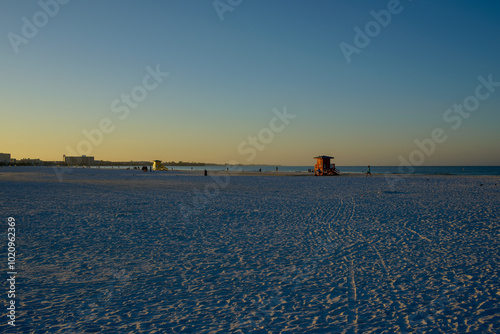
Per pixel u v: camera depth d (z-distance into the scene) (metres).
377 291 5.52
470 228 10.59
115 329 4.24
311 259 7.34
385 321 4.47
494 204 16.47
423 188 26.81
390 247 8.32
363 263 7.03
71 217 12.32
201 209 14.75
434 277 6.15
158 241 8.92
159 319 4.54
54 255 7.53
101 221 11.64
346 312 4.75
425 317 4.59
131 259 7.30
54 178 39.56
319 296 5.33
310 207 15.56
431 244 8.60
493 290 5.50
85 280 6.00
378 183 33.28
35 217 12.20
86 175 49.16
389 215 13.20
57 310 4.79
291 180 38.84
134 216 12.77
